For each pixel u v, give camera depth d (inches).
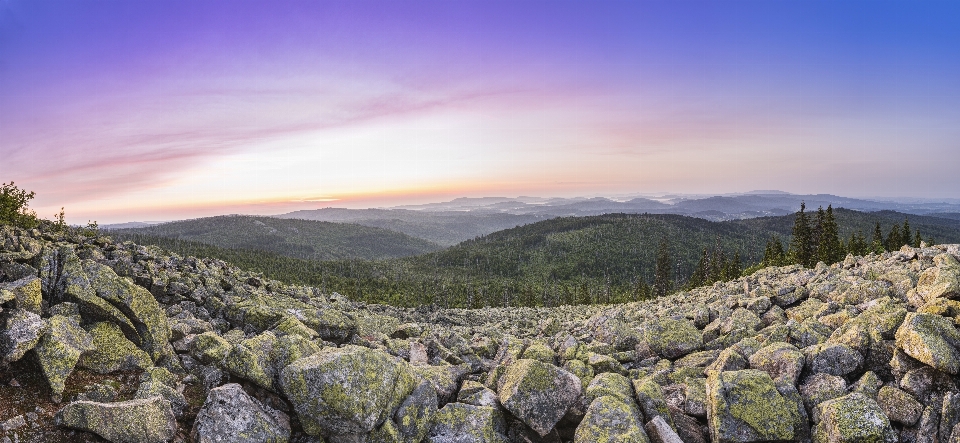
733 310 854.5
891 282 716.7
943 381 398.0
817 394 426.0
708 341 691.4
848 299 717.3
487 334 939.3
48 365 344.8
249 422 353.4
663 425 384.5
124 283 448.1
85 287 434.3
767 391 412.2
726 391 415.8
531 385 421.1
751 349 542.6
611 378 475.8
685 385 488.4
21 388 339.3
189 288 736.3
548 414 413.4
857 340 480.1
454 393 485.4
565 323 1093.1
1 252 530.0
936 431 373.7
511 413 418.9
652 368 587.5
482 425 410.0
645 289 5551.2
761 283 1175.0
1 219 923.4
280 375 387.9
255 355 407.2
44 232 971.3
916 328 423.8
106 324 419.8
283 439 363.3
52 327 365.7
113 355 401.4
